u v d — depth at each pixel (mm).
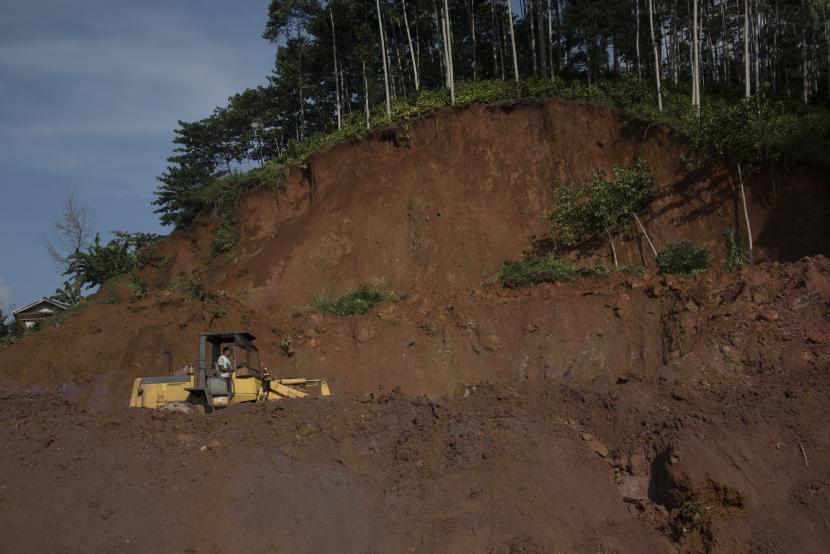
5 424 12305
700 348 14867
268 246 29266
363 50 36219
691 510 11227
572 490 11883
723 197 24031
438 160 28594
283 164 32375
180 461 11766
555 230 25203
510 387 14852
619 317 17578
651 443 12648
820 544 10742
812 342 14102
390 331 20422
